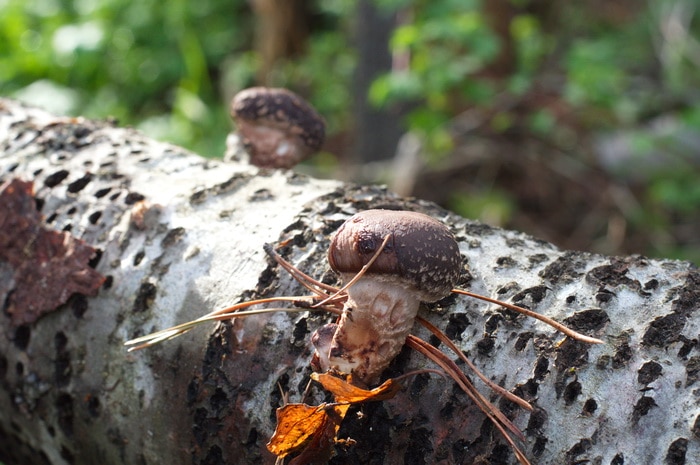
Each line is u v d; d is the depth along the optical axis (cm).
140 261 62
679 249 158
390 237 53
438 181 166
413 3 148
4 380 66
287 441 55
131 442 62
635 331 54
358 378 55
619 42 199
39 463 69
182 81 191
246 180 65
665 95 173
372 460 56
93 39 188
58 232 64
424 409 55
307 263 59
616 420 53
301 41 209
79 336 63
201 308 60
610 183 164
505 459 54
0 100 76
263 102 72
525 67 162
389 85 139
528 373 54
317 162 189
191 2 211
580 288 56
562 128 164
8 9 197
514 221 163
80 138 70
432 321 56
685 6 196
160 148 69
